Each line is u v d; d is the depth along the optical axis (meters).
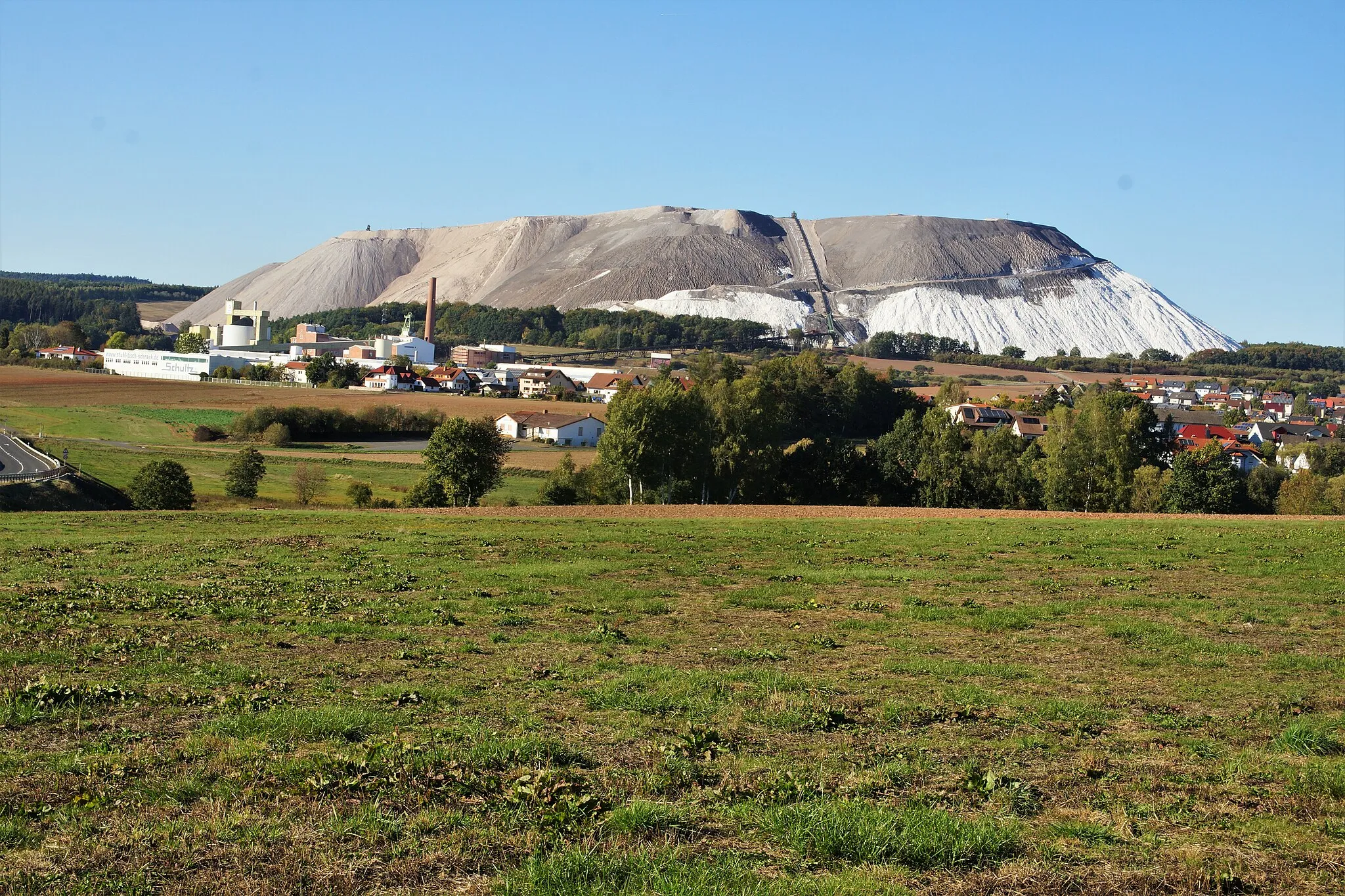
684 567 39.12
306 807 13.16
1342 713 18.25
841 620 28.08
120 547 44.97
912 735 17.14
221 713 17.72
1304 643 24.62
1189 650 23.94
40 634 25.02
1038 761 15.71
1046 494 100.25
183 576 36.19
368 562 40.38
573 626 27.27
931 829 12.39
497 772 14.66
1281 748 16.19
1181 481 96.56
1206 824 13.03
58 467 106.56
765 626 27.53
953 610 29.08
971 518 62.00
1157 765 15.42
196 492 103.56
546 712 18.23
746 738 16.91
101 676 20.62
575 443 169.12
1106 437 99.25
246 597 31.52
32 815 12.82
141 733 16.47
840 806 13.17
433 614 28.55
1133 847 12.30
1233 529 50.50
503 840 12.19
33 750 15.50
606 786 14.20
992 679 21.11
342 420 155.62
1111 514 65.44
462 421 92.62
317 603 30.34
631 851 11.87
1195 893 11.10
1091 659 23.09
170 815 12.86
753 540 48.97
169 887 10.93
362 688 19.95
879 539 48.84
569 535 51.06
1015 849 12.25
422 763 14.80
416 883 11.15
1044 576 36.12
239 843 11.98
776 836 12.35
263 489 107.19
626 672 21.47
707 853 11.95
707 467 98.56
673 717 18.11
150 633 25.36
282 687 19.91
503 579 35.81
